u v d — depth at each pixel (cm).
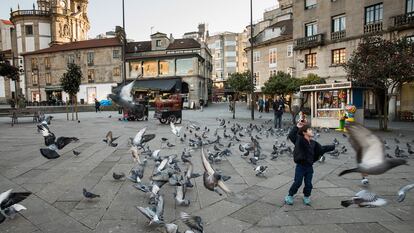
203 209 552
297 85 2900
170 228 385
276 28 4497
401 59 1527
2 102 6738
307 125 554
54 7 6525
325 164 898
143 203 576
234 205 571
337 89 1800
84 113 3816
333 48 3120
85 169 837
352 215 525
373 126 2059
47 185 690
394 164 336
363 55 1686
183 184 571
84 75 5606
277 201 593
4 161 938
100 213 530
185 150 909
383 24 2689
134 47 5819
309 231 466
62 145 574
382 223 491
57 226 481
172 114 2150
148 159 888
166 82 4859
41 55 5888
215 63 9375
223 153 909
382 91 2684
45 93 5934
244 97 8481
